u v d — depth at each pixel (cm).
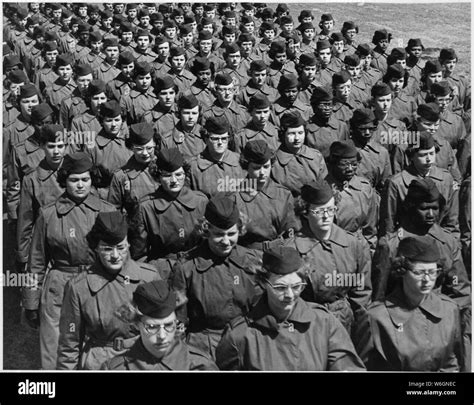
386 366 277
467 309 284
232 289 266
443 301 282
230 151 283
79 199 276
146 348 268
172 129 288
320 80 301
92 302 268
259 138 289
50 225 273
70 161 274
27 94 292
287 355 268
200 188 277
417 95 302
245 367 268
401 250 280
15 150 285
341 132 291
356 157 283
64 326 271
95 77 302
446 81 302
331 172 284
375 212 286
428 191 281
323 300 275
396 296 280
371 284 281
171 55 300
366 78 303
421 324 278
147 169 278
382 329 278
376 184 288
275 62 304
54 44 307
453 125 297
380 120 295
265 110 289
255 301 268
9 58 298
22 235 279
